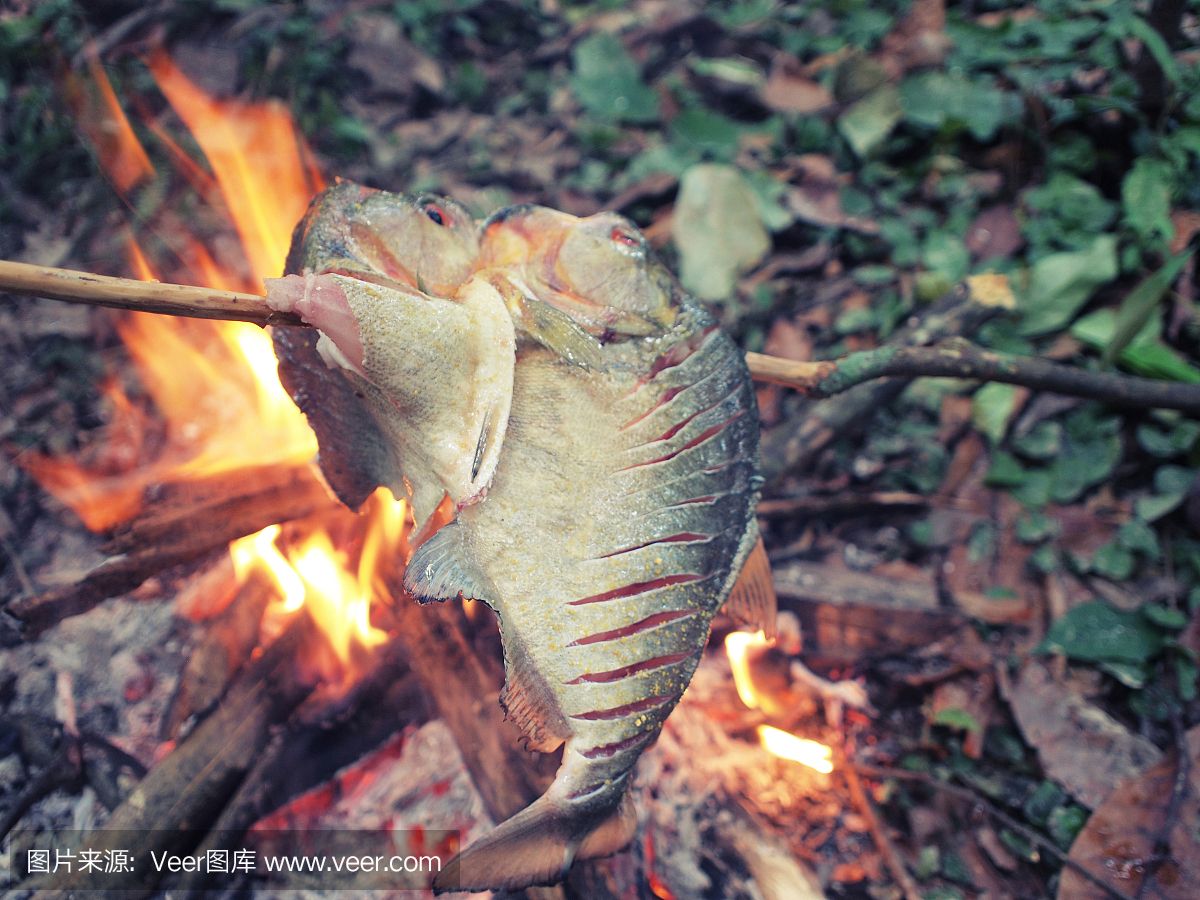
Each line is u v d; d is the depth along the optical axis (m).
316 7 1.02
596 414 0.38
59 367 0.74
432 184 0.89
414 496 0.40
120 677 0.59
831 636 0.58
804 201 0.81
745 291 0.76
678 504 0.38
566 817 0.36
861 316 0.74
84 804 0.53
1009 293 0.60
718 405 0.39
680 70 0.99
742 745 0.55
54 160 0.87
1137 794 0.50
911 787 0.54
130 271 0.80
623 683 0.37
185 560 0.50
